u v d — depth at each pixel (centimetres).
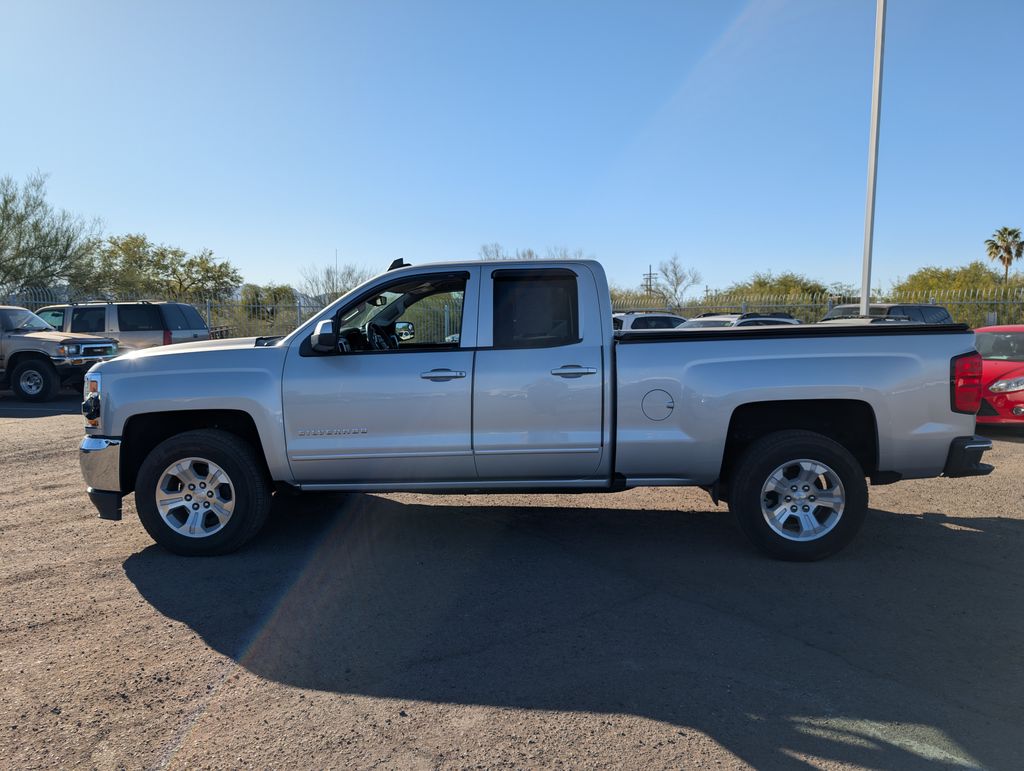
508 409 512
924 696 333
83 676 356
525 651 379
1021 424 969
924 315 1916
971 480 760
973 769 280
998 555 524
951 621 413
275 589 467
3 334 1477
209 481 527
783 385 496
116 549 546
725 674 354
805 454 498
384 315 590
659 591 459
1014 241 4494
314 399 516
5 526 605
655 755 290
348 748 296
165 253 4019
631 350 509
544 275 523
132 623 416
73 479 775
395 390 514
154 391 521
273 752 293
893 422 497
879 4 1401
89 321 1653
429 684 346
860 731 305
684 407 504
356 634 401
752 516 506
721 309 2447
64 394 1639
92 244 3194
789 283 3503
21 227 2948
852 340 502
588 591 460
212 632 404
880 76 1415
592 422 511
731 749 293
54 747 298
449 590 463
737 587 465
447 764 285
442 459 520
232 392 518
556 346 515
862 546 545
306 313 2350
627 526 601
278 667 364
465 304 524
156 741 302
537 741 300
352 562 516
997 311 2098
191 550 525
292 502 680
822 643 387
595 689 341
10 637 398
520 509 655
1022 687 341
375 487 534
